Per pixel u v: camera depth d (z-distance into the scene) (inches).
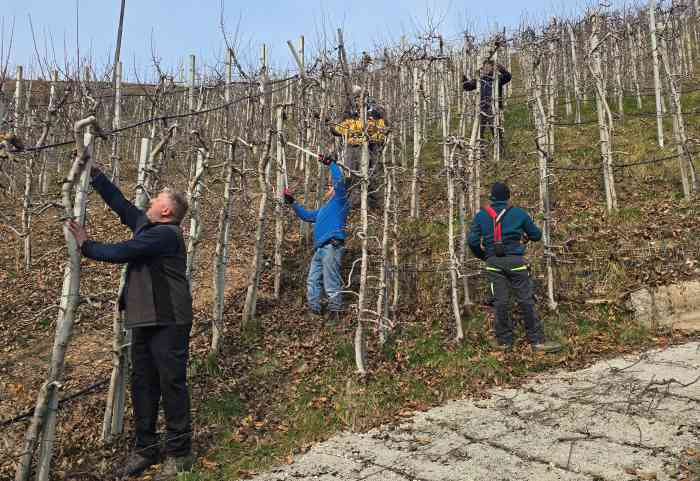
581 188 362.0
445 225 323.0
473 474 141.3
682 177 329.1
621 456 142.3
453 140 260.4
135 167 522.6
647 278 255.9
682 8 518.3
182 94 442.9
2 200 396.2
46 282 291.9
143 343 160.6
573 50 513.7
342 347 233.3
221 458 166.7
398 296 270.4
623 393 180.4
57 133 424.5
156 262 157.4
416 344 235.3
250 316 252.8
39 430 140.9
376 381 209.2
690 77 600.7
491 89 426.0
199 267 310.7
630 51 555.5
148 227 160.2
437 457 152.9
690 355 207.9
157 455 167.2
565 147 434.0
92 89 357.4
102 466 163.6
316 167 436.5
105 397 197.5
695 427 152.6
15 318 255.4
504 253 229.1
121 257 149.2
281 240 279.3
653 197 336.2
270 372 218.4
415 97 357.7
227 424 186.2
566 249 287.0
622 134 446.9
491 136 470.3
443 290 270.7
